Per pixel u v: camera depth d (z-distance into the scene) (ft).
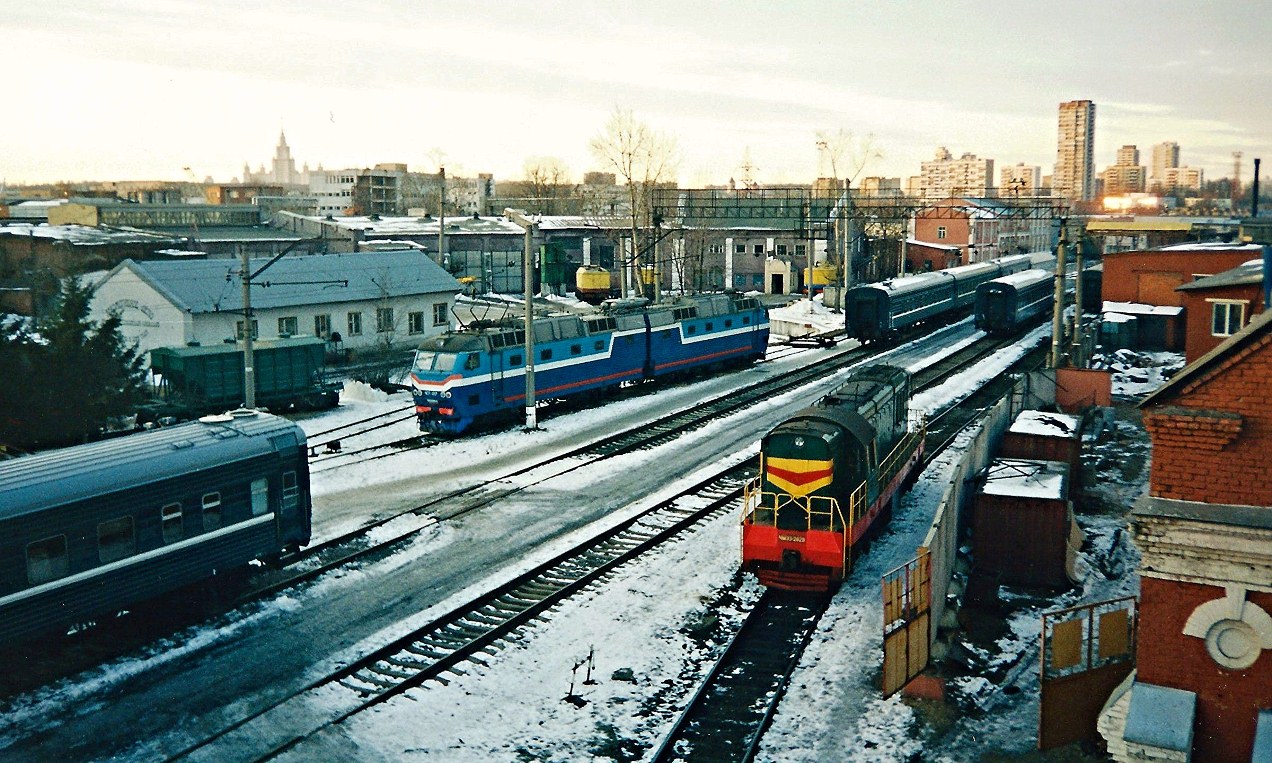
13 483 51.80
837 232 245.45
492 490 88.12
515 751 46.19
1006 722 47.70
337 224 243.40
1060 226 115.65
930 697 49.93
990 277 239.30
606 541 74.64
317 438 110.32
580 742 47.01
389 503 84.28
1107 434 104.37
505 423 118.11
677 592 64.95
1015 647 55.83
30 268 189.57
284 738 46.75
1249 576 35.27
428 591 64.69
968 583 63.98
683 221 277.44
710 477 91.15
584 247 280.31
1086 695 43.98
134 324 148.87
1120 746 39.58
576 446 105.19
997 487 67.92
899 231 298.76
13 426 92.27
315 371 130.11
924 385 137.18
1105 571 67.21
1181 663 36.86
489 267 256.52
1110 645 45.01
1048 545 64.18
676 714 49.57
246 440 64.13
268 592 63.82
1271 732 34.73
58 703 49.70
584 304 209.05
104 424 100.68
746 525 64.69
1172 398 36.78
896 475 78.59
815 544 63.16
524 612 60.44
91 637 57.11
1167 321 160.45
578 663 54.95
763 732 47.44
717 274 292.40
